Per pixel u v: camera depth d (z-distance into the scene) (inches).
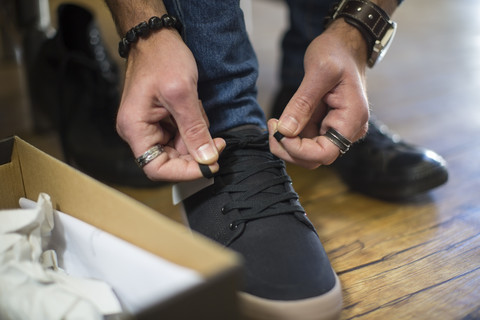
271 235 25.5
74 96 44.5
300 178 44.6
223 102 29.6
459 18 103.9
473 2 118.3
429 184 38.5
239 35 30.1
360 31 29.2
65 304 19.4
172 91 23.9
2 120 54.7
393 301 27.2
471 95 62.5
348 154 42.0
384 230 35.1
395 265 30.7
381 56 30.6
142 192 41.6
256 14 107.2
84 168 42.9
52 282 21.6
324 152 27.0
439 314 26.0
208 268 16.7
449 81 67.7
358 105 27.0
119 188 42.2
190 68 24.9
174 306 16.3
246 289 23.9
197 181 28.0
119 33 28.3
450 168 44.4
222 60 29.0
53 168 25.4
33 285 20.7
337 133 27.0
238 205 26.7
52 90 48.2
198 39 28.5
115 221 22.5
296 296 23.0
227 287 16.8
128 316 20.0
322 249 26.1
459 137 50.4
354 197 40.9
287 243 25.1
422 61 76.8
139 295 20.1
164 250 19.8
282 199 27.0
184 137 25.3
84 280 22.0
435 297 27.4
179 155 27.6
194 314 16.8
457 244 32.7
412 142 49.3
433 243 33.0
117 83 48.4
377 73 71.7
